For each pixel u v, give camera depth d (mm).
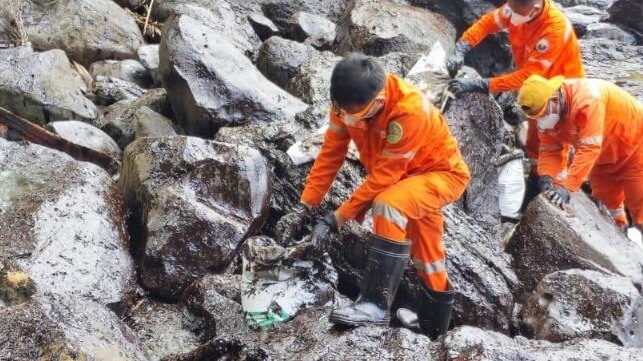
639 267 4875
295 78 6613
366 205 3648
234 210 4594
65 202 4227
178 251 4320
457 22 8469
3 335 3145
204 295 4141
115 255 4191
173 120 6301
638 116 5145
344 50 7805
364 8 7883
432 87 5512
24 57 6246
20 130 5309
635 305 4191
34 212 4086
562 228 4965
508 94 7008
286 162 5062
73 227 4117
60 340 3123
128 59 7652
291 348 3574
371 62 3355
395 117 3430
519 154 6020
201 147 4656
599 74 8711
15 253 3850
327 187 3887
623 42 9578
